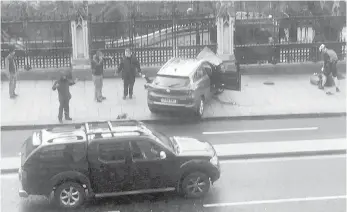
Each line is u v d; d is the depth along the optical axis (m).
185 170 12.27
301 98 20.89
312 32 25.77
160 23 23.58
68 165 11.70
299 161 14.92
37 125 17.83
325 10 25.81
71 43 23.33
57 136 12.11
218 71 20.50
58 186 11.80
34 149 11.73
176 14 23.52
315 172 14.11
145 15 24.88
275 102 20.39
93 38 23.98
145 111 19.25
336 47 24.55
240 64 24.28
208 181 12.48
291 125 18.12
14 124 17.83
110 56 23.53
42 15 24.58
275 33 24.84
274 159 15.09
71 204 11.90
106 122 13.16
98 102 20.14
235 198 12.54
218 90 21.06
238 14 27.80
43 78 23.19
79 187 11.87
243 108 19.72
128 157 11.91
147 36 23.62
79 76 22.92
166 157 12.12
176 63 19.44
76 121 18.08
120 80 23.16
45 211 11.89
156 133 12.95
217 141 16.47
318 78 22.84
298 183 13.40
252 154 15.23
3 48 23.33
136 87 22.08
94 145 11.79
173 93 18.28
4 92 21.36
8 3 27.91
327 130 17.52
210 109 19.59
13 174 14.14
